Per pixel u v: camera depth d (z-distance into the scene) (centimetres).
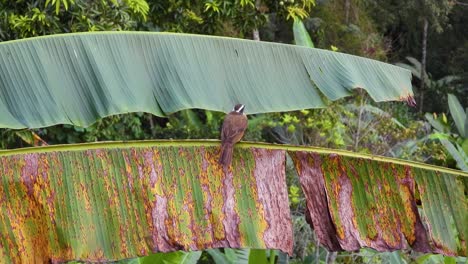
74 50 558
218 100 576
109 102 545
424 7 2903
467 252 588
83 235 518
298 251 1123
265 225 553
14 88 531
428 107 3127
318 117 1364
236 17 1284
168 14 1341
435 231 584
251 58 605
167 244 533
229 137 552
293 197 1170
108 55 565
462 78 3209
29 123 519
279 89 600
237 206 552
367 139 1345
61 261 512
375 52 2503
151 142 547
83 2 1091
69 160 528
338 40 2508
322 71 620
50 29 1060
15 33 1070
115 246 522
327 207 572
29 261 507
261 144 570
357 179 580
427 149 1392
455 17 3203
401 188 584
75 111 538
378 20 2972
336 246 570
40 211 515
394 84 638
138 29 1470
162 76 571
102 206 527
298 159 574
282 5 1274
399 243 577
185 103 562
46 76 541
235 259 980
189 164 551
